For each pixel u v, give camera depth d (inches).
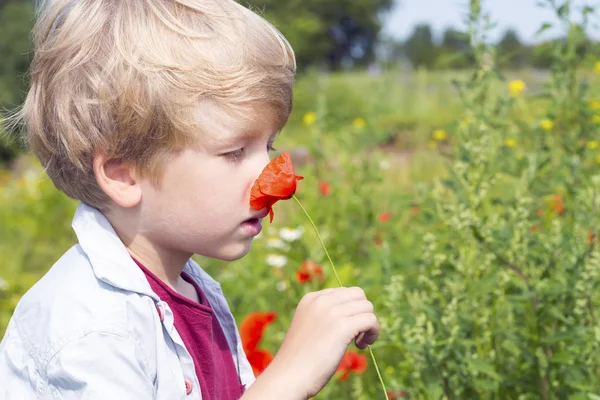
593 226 106.3
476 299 101.8
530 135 144.8
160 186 59.8
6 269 253.3
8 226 286.4
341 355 60.1
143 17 59.6
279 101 60.9
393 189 276.8
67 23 61.1
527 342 99.0
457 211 105.3
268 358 96.5
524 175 111.7
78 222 63.2
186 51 58.2
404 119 577.3
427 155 339.9
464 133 118.0
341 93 734.5
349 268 152.3
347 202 205.6
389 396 109.7
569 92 148.2
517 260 102.6
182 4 60.3
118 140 58.9
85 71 59.5
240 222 61.0
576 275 99.0
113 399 55.5
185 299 64.8
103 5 60.9
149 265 63.7
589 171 131.6
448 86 678.5
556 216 140.9
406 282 117.6
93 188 62.1
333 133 232.4
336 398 125.1
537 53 148.9
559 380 98.8
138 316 59.3
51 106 61.3
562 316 95.3
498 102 133.6
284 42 63.6
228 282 166.7
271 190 59.9
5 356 60.6
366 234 187.5
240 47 59.5
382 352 129.7
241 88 58.2
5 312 173.0
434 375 92.6
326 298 62.3
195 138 58.4
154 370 59.6
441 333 95.6
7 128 72.2
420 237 159.5
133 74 57.9
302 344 60.2
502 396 100.8
